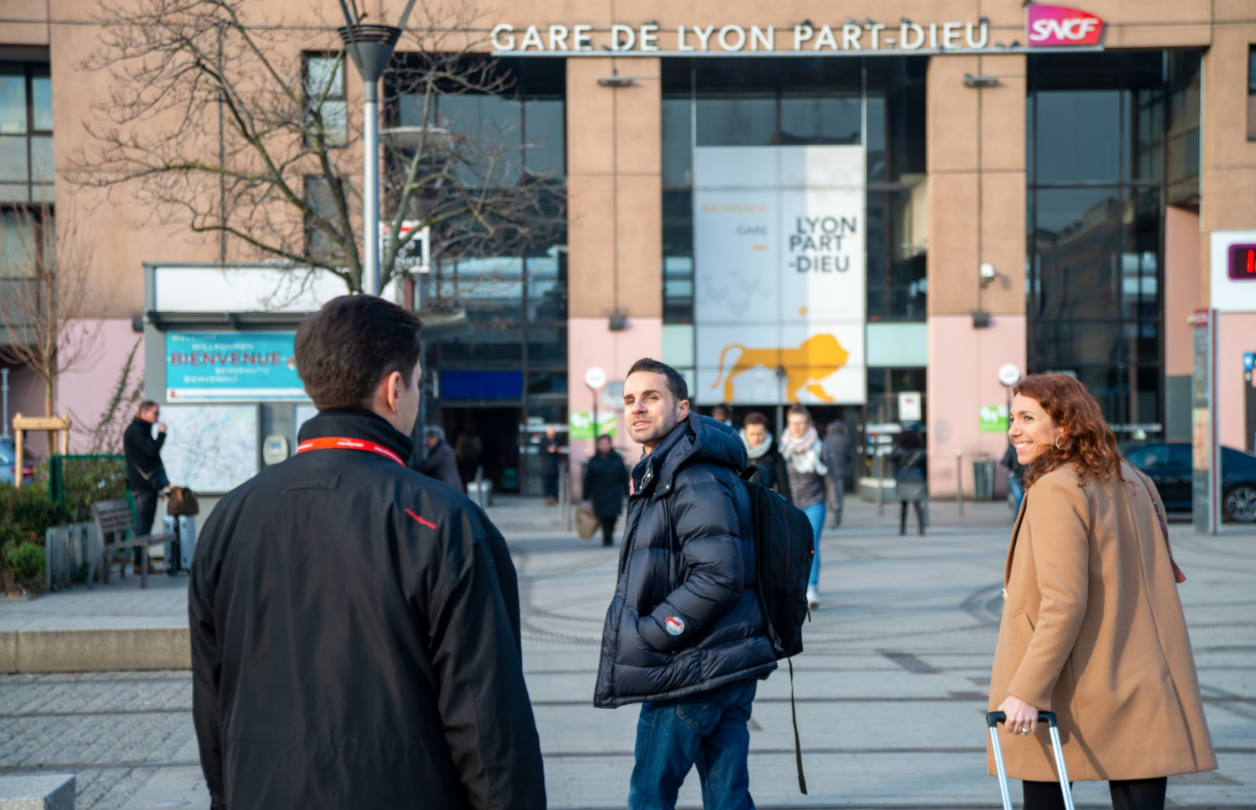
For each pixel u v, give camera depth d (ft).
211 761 7.38
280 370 48.93
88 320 85.40
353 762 6.67
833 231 95.04
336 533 6.93
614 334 91.71
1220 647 29.50
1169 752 11.02
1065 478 11.30
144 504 42.60
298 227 60.90
